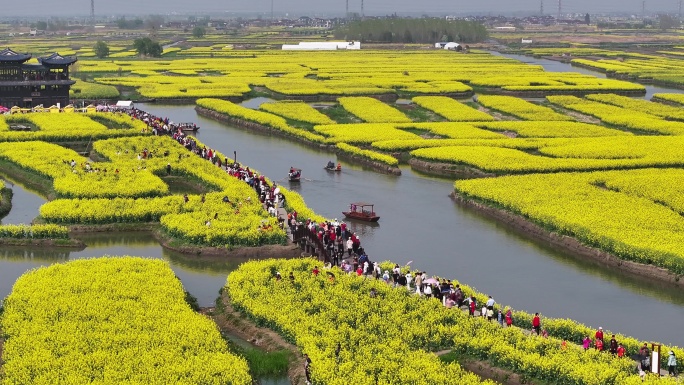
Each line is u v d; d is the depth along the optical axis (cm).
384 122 17262
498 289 7819
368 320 6475
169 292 7094
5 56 18425
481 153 13388
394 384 5472
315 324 6375
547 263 8594
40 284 7225
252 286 7256
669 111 18925
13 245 8944
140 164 12275
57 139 14662
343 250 8400
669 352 5809
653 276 8125
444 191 11738
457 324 6431
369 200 11169
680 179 11488
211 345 6069
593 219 9394
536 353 5909
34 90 18838
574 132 15775
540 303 7469
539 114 18400
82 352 5894
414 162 13412
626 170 12288
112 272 7606
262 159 13938
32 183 11794
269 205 10031
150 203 9975
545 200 10288
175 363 5712
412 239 9394
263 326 6681
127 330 6256
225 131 16938
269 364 6019
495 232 9712
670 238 8694
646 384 5325
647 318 7144
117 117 17338
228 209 9731
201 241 8819
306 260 7956
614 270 8381
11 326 6375
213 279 8056
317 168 13225
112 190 10562
